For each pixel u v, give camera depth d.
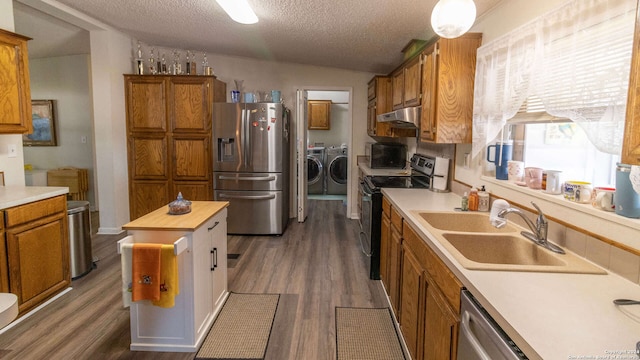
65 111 5.77
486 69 2.30
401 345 2.31
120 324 2.51
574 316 1.04
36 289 2.64
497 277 1.30
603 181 1.67
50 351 2.20
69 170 5.64
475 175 2.67
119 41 4.47
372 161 4.91
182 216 2.40
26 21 4.07
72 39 4.73
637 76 0.92
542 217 1.67
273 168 4.60
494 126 2.20
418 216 2.17
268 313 2.70
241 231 4.70
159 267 2.04
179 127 4.63
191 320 2.21
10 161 3.08
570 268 1.39
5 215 2.37
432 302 1.67
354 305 2.83
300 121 5.20
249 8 2.91
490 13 2.41
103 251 3.93
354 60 4.72
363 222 3.93
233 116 4.52
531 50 1.79
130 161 4.71
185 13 3.47
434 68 2.60
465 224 2.29
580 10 1.44
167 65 5.09
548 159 2.01
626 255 1.30
